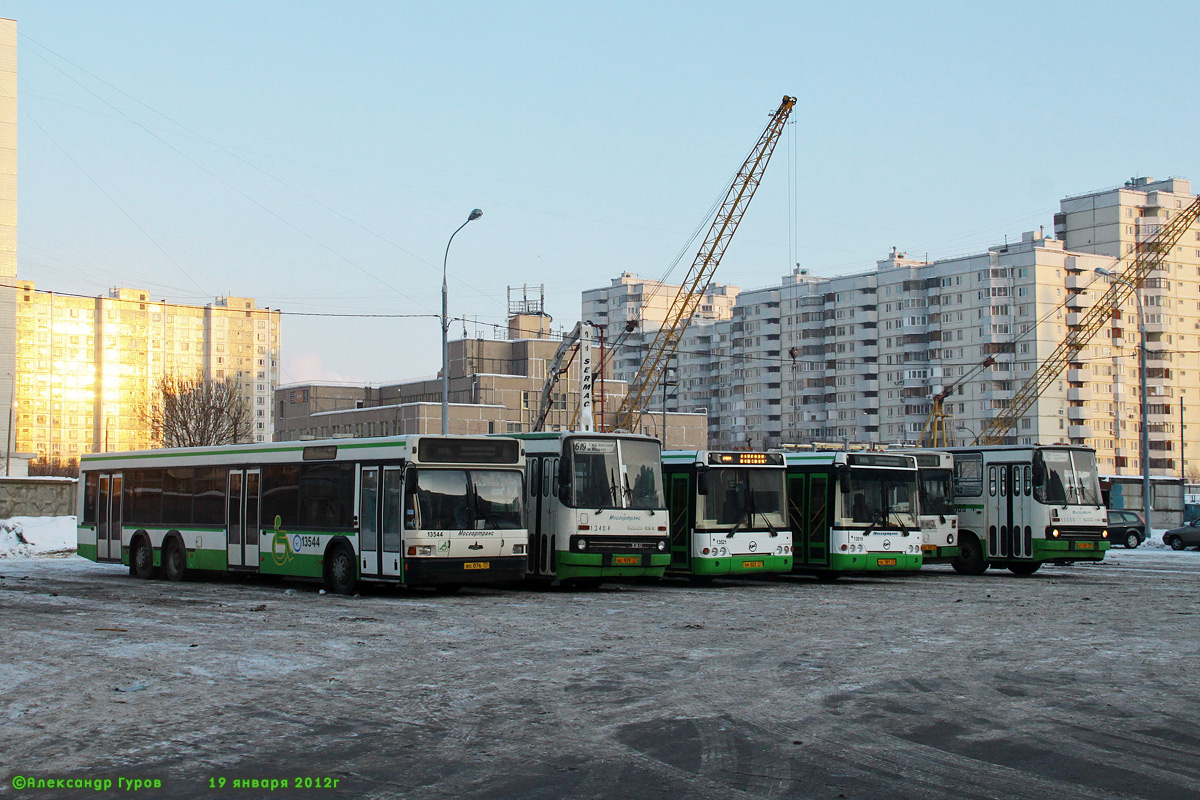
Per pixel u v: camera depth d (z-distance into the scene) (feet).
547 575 82.28
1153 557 146.20
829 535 94.73
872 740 32.27
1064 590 86.38
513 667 45.19
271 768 29.01
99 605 70.59
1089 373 408.05
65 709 36.37
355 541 76.89
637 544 82.48
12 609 68.08
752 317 488.44
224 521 88.53
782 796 26.48
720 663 46.29
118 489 100.48
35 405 487.61
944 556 104.53
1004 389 404.16
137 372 517.55
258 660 46.80
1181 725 34.45
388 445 75.15
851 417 447.01
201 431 281.54
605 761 29.76
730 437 497.46
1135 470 417.28
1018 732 33.40
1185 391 425.69
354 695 39.01
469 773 28.53
